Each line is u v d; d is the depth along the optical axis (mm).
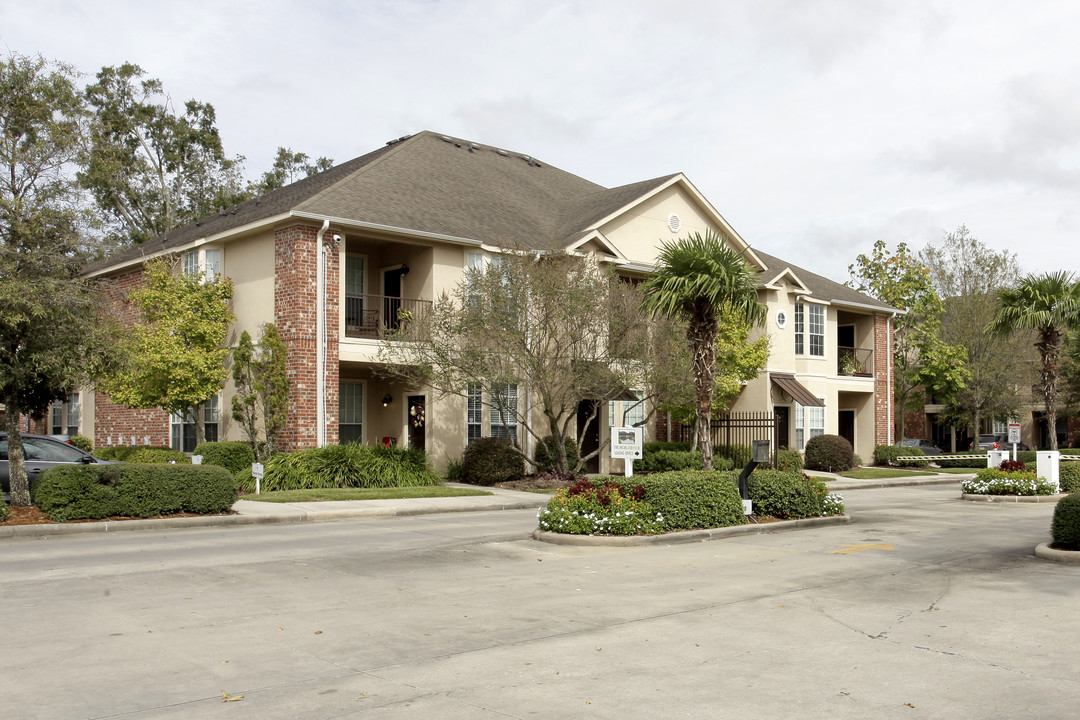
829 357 34969
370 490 20609
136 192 44688
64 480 14648
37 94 16938
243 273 24031
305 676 6559
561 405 24094
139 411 28094
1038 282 26469
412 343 22078
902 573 11172
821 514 17078
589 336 23141
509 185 30672
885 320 37906
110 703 5922
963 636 7809
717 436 32125
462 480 24312
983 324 41250
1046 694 6133
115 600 9219
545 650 7312
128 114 45156
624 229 28359
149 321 23094
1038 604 9219
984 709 5816
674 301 17047
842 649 7355
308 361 22031
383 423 25812
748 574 11055
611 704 5922
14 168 16344
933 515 18922
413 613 8719
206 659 7008
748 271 17469
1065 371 44625
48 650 7230
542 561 12062
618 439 16266
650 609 8930
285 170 51094
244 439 23266
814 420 34000
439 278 24297
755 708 5844
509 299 22234
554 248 22844
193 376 22016
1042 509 20562
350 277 25297
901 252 43375
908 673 6652
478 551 12930
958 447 56219
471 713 5738
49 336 14758
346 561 11906
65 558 11875
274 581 10391
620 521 13961
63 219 15633
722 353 28250
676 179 29594
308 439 21953
